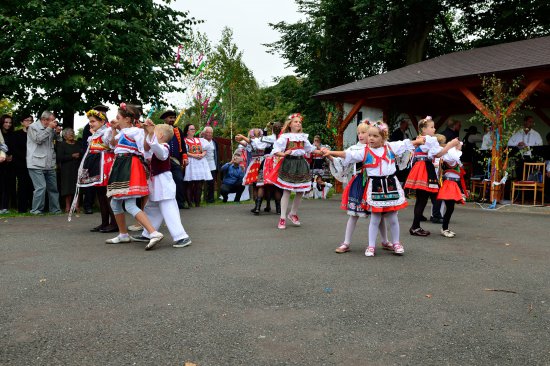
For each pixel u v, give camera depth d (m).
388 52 20.98
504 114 10.58
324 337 2.68
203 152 10.06
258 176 8.66
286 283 3.81
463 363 2.35
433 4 20.75
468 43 23.89
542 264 4.60
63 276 3.97
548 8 19.75
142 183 5.19
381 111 18.55
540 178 10.70
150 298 3.38
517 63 10.96
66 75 11.71
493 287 3.75
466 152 13.42
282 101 26.48
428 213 9.15
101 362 2.33
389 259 4.78
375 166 4.91
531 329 2.83
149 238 5.69
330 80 23.84
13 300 3.31
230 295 3.46
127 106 5.35
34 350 2.47
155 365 2.31
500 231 6.84
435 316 3.05
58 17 10.71
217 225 7.18
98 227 6.50
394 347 2.55
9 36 11.37
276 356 2.42
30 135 8.47
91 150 6.29
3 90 11.92
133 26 12.22
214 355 2.43
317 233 6.46
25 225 7.06
